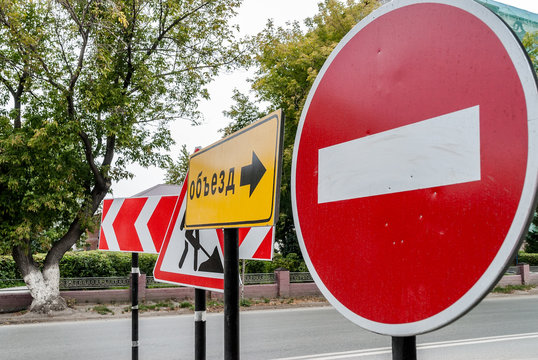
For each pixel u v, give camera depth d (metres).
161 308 13.43
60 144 11.52
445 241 0.67
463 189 0.65
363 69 0.89
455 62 0.69
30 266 12.22
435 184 0.70
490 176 0.61
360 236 0.84
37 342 8.74
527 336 9.25
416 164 0.74
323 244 0.94
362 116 0.87
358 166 0.87
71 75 11.53
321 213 0.96
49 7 10.91
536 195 0.55
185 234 2.24
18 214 11.75
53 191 11.67
